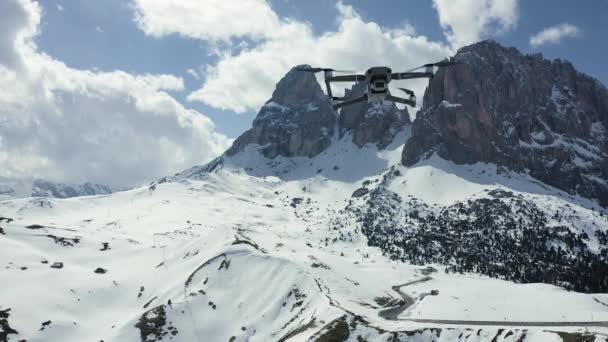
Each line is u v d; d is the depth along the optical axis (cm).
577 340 12569
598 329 13275
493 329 14075
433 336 14488
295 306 19275
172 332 18625
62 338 18800
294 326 17450
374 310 18600
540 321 15850
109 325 19762
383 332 14962
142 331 18525
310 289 19850
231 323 19350
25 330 18475
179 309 19625
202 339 18625
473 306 18225
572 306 17800
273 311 19388
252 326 18788
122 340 18150
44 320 19275
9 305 19438
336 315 16050
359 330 15175
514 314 16938
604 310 17712
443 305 18625
